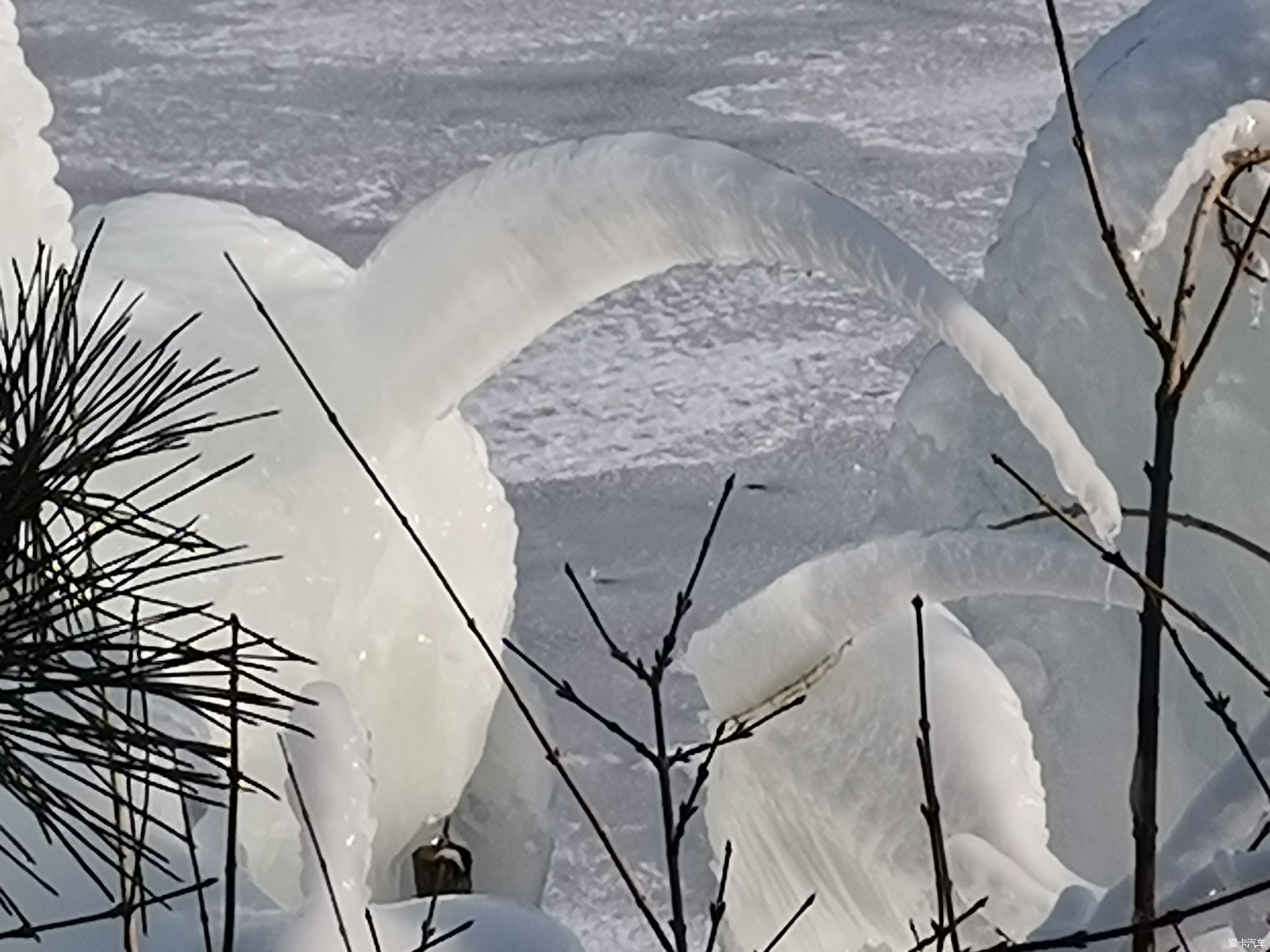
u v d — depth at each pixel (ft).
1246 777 5.32
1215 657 7.79
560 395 20.59
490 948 5.17
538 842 8.77
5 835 5.20
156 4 31.68
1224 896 4.66
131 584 6.57
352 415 7.57
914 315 6.28
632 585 17.12
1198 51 7.97
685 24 32.12
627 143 7.16
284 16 31.50
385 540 7.52
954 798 6.82
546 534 18.03
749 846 7.95
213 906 5.24
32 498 4.91
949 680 7.09
